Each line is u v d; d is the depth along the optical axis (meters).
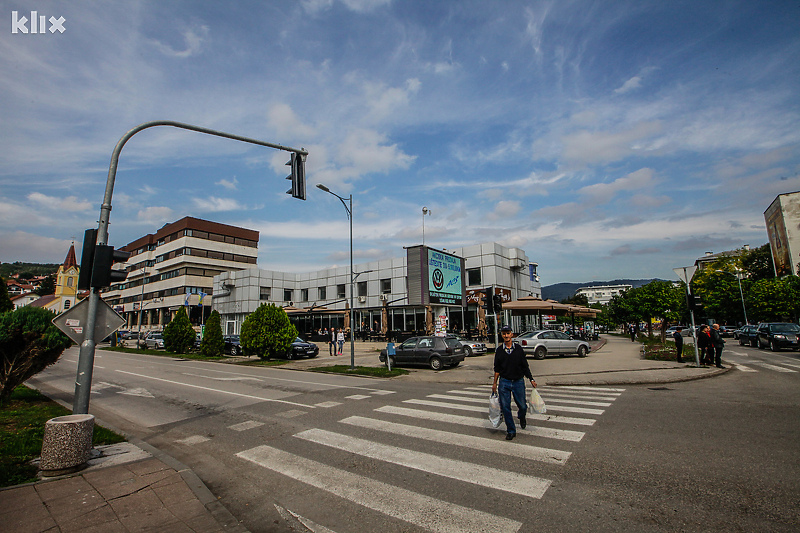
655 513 3.92
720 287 51.88
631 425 7.05
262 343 22.73
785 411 7.88
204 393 12.12
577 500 4.25
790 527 3.59
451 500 4.37
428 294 27.98
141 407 10.27
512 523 3.83
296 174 10.58
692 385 11.60
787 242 48.28
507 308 24.91
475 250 34.56
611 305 65.31
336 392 11.68
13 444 6.46
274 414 8.90
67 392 13.22
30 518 4.09
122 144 7.22
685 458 5.35
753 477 4.67
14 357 9.88
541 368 16.52
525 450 5.86
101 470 5.42
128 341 56.72
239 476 5.35
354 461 5.69
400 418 8.04
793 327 23.42
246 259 66.81
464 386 12.73
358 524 3.95
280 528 3.97
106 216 6.87
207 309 60.91
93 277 6.49
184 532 3.86
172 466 5.55
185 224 60.56
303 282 47.25
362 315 39.31
